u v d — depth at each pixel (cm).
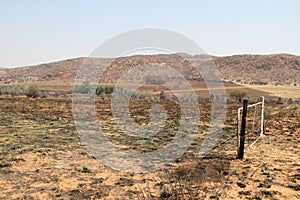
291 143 1525
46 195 830
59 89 7156
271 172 1018
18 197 816
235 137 1720
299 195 815
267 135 1755
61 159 1227
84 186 905
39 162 1175
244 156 1240
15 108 3697
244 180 930
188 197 767
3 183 928
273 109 3434
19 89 6750
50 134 1838
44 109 3619
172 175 988
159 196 798
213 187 860
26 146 1461
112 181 954
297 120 2403
